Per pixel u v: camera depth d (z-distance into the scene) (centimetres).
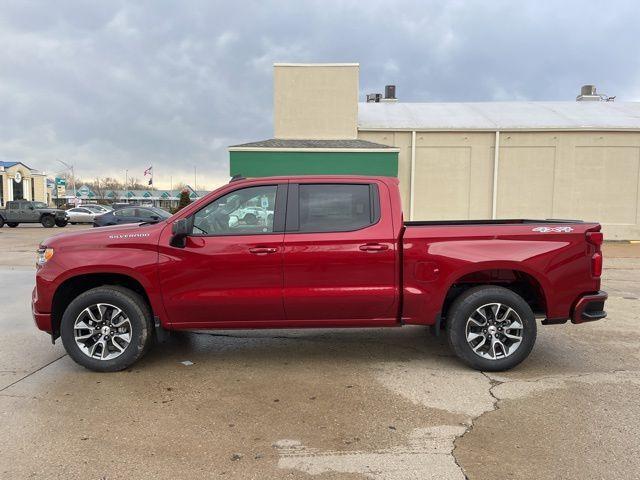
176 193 10262
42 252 491
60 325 497
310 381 464
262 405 409
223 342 597
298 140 1936
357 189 494
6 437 353
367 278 478
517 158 1948
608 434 355
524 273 492
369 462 319
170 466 315
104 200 8712
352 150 1739
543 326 677
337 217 487
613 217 1948
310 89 1950
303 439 350
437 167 1970
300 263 473
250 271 473
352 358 535
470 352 482
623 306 812
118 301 476
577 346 579
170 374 484
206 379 470
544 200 1953
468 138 1952
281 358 535
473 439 349
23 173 6538
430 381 463
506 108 2281
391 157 1744
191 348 571
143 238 478
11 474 305
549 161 1941
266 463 318
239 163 1752
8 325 680
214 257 471
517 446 339
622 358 534
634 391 437
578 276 482
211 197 489
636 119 2017
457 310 481
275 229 482
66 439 350
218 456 327
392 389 443
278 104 1956
